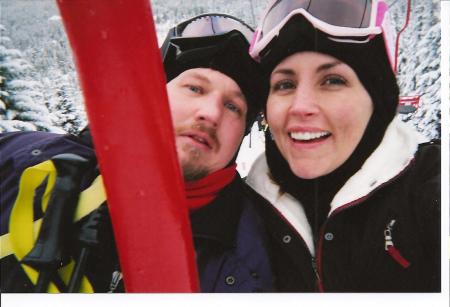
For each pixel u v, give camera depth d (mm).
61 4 330
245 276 502
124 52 352
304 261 504
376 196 501
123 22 345
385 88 492
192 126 518
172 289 437
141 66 360
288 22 496
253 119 518
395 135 497
